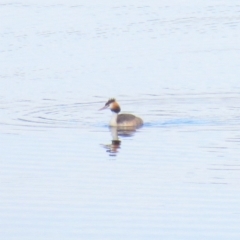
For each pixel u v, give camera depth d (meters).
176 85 33.53
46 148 25.25
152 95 32.09
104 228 18.91
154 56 38.78
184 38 42.50
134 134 26.95
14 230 18.78
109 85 33.53
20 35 42.78
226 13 48.41
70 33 43.25
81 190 21.47
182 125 27.97
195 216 19.58
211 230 18.77
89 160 24.11
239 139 26.06
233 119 28.61
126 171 23.06
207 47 40.59
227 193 21.12
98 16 47.19
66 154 24.67
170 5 51.06
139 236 18.44
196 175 22.64
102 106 30.58
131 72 35.84
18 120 28.61
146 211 19.94
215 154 24.53
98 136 26.75
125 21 46.12
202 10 49.41
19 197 20.94
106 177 22.55
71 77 35.06
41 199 20.80
